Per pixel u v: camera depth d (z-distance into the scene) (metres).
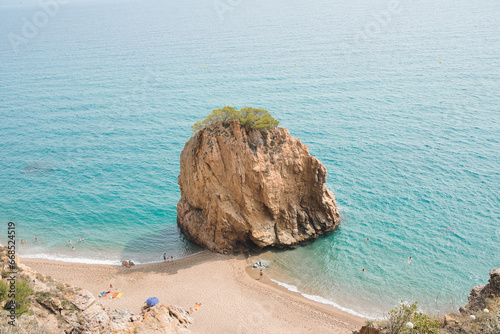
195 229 59.72
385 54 190.25
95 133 114.62
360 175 79.56
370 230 60.81
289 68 176.50
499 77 139.88
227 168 55.09
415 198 69.44
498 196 68.12
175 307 42.03
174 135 109.38
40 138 113.31
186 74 177.12
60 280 50.44
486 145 89.56
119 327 34.19
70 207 74.06
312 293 48.03
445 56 176.25
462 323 29.58
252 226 55.00
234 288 48.62
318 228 59.19
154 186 81.88
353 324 42.19
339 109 120.88
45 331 28.91
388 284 49.09
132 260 57.00
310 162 56.91
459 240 56.91
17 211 73.00
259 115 57.25
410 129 102.50
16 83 176.25
